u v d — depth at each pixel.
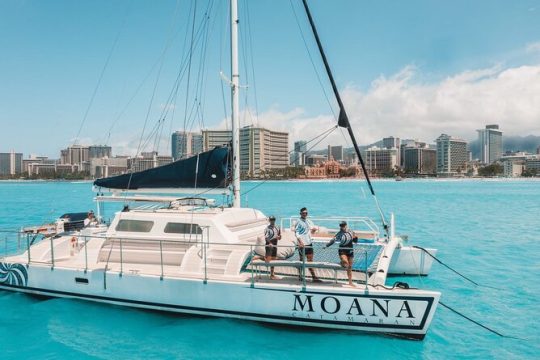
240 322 8.53
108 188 11.10
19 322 9.06
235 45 10.80
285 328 8.36
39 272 10.09
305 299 8.03
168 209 10.88
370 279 8.48
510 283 12.79
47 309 9.52
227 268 8.80
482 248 19.05
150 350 7.79
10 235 22.73
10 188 129.25
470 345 8.19
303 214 8.55
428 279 13.20
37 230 12.05
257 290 8.25
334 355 7.48
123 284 9.16
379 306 7.74
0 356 7.68
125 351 7.79
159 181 10.75
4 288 10.59
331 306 7.93
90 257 10.03
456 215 35.16
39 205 48.78
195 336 8.20
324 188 110.56
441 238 22.09
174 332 8.40
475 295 11.55
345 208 42.09
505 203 50.25
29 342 8.19
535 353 7.87
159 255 9.57
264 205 46.34
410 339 7.85
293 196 68.19
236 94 10.84
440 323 9.43
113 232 10.11
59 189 117.06
